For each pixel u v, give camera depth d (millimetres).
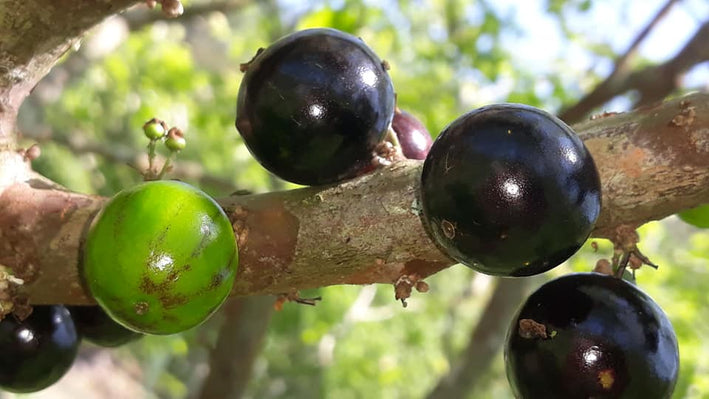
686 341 330
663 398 115
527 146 98
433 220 103
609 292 115
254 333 267
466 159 99
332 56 119
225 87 537
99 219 109
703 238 406
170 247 106
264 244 118
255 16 664
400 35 511
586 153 101
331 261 118
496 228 98
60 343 142
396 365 706
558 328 113
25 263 122
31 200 124
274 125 117
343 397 769
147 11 421
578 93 480
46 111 496
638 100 316
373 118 119
